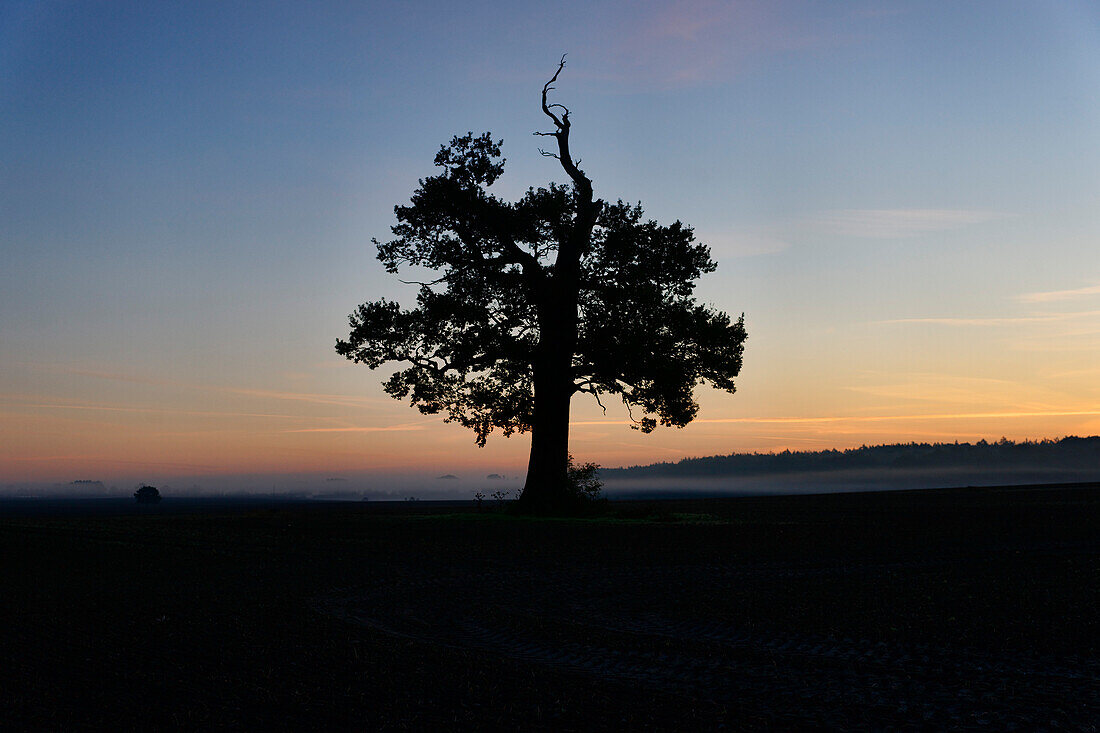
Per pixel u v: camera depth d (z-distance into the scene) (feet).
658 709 26.99
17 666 34.22
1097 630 38.93
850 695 28.25
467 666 33.83
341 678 31.86
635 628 42.63
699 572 65.26
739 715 26.16
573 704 27.73
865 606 47.52
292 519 133.18
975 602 48.01
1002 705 26.63
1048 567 64.23
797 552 78.43
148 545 88.99
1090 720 24.89
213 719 26.63
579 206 139.03
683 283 143.02
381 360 139.54
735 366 139.23
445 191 136.26
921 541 86.74
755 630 41.11
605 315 137.80
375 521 125.08
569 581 61.16
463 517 129.49
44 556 78.84
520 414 144.36
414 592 56.29
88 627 43.16
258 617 46.47
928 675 30.83
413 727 25.52
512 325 140.46
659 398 140.77
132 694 29.73
